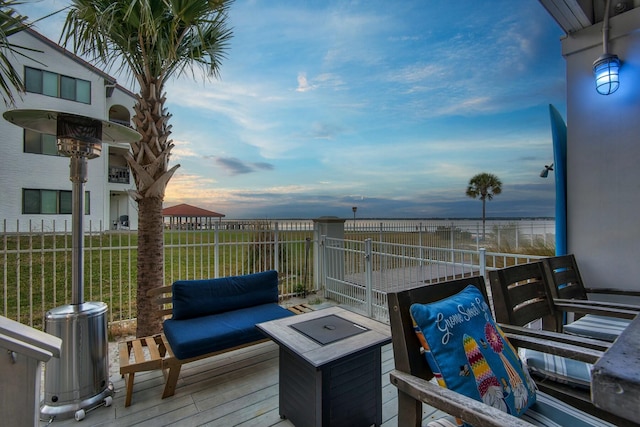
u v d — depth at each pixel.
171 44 2.91
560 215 2.60
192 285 2.87
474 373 1.13
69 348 2.07
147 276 3.19
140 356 2.31
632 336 0.78
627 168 2.29
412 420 1.10
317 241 5.39
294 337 1.91
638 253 2.25
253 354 3.01
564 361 1.51
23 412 0.94
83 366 2.11
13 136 9.88
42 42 9.89
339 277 4.98
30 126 2.25
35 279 6.23
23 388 0.94
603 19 2.36
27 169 10.10
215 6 2.92
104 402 2.17
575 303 1.88
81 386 2.10
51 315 2.07
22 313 4.38
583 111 2.49
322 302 4.88
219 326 2.60
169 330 2.54
